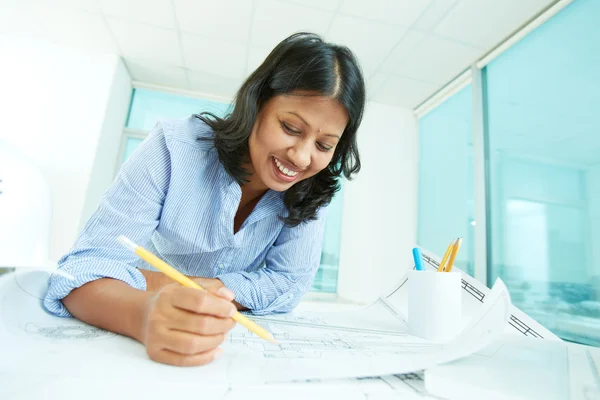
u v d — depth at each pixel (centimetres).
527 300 157
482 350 38
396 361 30
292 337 41
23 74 226
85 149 224
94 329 35
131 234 49
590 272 129
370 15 183
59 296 39
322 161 52
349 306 178
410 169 264
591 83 141
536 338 47
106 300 36
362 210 247
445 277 50
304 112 46
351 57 50
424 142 264
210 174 59
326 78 45
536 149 163
